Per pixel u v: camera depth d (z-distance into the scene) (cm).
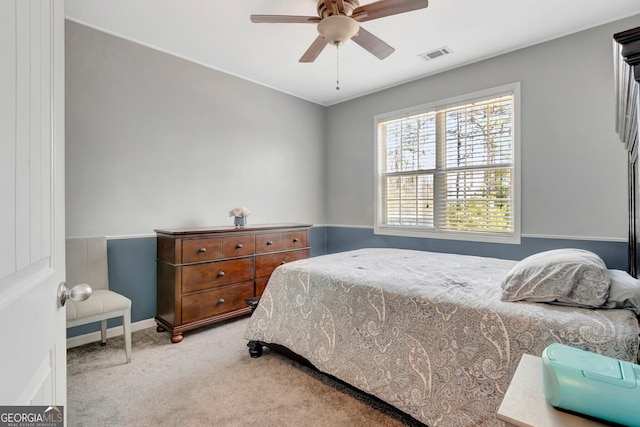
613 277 150
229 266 300
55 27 76
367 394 180
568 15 255
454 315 148
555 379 71
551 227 293
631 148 158
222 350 250
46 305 69
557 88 288
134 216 292
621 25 258
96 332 269
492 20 262
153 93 303
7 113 51
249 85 383
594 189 271
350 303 185
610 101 263
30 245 60
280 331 215
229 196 365
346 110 457
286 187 427
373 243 430
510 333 133
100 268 256
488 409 130
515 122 311
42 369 67
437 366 147
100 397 187
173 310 268
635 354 111
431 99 372
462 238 350
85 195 264
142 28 272
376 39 233
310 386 199
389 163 418
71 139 257
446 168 366
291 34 282
